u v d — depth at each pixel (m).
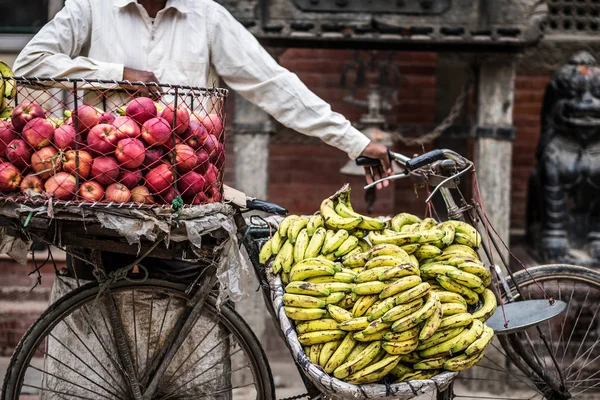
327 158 6.63
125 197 2.89
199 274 3.49
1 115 3.40
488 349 5.32
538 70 6.39
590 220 5.88
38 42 3.52
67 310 3.32
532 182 6.04
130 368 3.40
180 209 2.91
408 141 5.43
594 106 5.56
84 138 2.91
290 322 3.02
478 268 3.10
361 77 5.65
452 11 5.11
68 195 2.88
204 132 3.03
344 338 2.92
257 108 5.21
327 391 2.94
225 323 3.44
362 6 5.10
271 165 6.63
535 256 5.91
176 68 3.63
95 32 3.59
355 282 2.95
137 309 3.50
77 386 3.57
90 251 3.44
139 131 2.93
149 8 3.65
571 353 5.40
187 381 3.54
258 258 3.39
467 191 6.37
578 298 5.46
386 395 2.86
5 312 5.72
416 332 2.88
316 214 3.35
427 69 6.59
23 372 3.34
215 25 3.67
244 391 5.27
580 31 6.34
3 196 2.90
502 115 5.28
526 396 5.30
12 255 3.25
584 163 5.69
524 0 5.09
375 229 3.17
